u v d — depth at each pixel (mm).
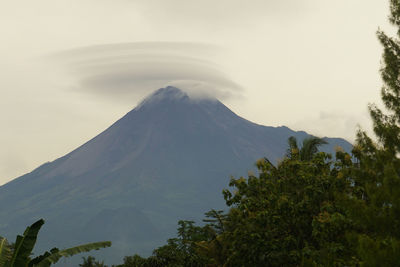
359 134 24562
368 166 23453
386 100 25641
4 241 24438
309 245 32344
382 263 19234
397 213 20594
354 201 21891
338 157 34125
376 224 21047
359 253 20312
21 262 23625
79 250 25266
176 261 48250
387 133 23500
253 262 33250
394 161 22125
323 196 32719
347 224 28875
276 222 32906
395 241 19266
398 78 25953
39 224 24141
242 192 37625
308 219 32750
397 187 20594
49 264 24281
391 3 27094
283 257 31859
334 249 28203
